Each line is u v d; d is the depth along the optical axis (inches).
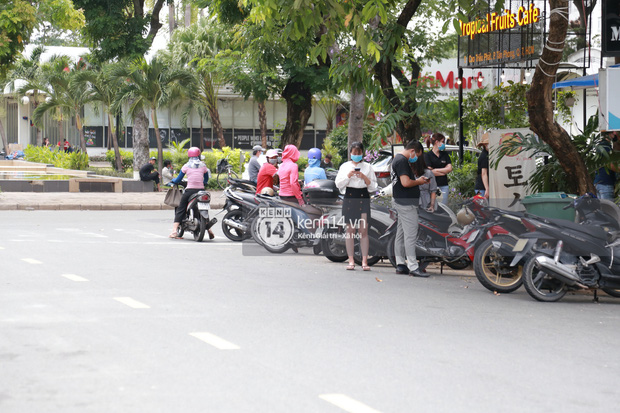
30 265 505.4
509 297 430.9
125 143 2409.0
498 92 804.6
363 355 286.8
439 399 235.5
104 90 1952.5
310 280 469.7
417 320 355.3
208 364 269.6
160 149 1647.4
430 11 1103.6
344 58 701.3
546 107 516.4
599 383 257.9
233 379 252.1
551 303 416.5
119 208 1102.4
